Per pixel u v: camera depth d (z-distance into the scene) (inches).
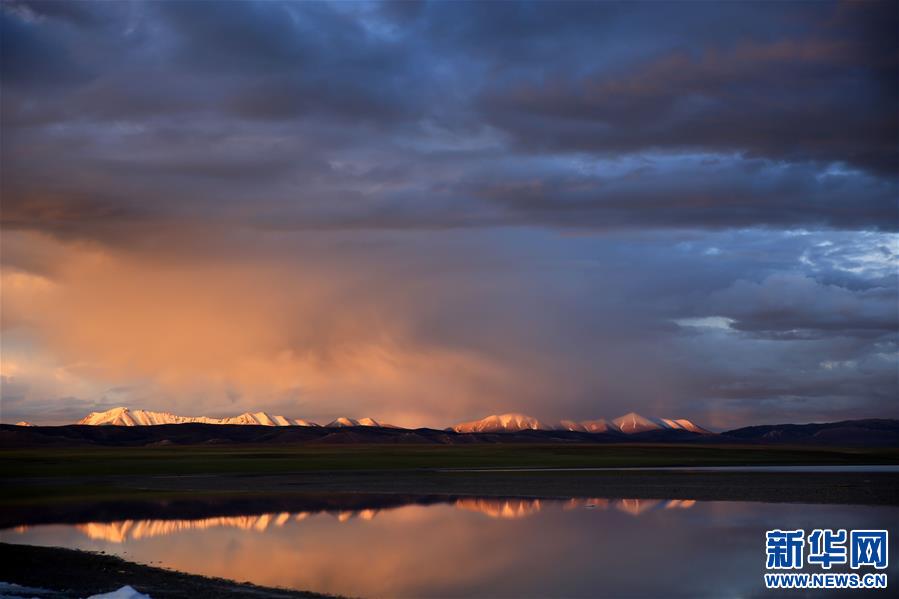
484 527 1700.3
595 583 1139.9
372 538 1555.1
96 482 3181.6
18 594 1013.8
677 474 3636.8
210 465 4626.0
